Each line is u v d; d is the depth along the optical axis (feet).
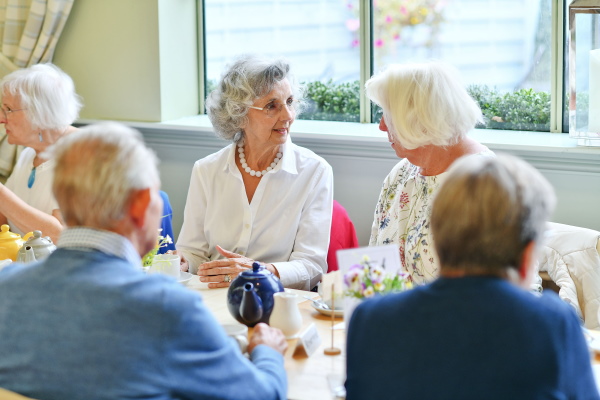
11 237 8.11
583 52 8.84
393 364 4.18
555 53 9.88
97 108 12.00
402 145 7.30
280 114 8.35
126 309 4.37
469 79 10.46
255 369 4.86
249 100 8.26
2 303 4.52
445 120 7.07
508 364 3.96
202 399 4.49
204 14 12.00
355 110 11.27
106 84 11.84
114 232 4.59
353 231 9.01
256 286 6.53
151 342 4.35
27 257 7.56
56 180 4.56
